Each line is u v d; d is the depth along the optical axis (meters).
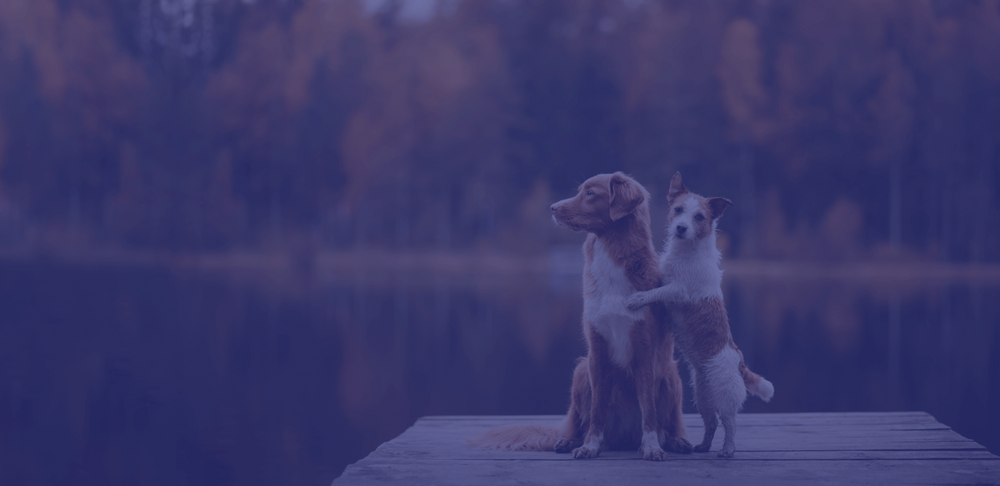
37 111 40.94
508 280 30.88
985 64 35.59
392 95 42.59
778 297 22.52
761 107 38.00
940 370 11.20
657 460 3.77
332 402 9.31
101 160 42.81
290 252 35.25
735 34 38.09
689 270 3.73
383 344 14.29
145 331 15.12
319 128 42.00
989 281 29.17
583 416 4.13
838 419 4.97
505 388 10.20
